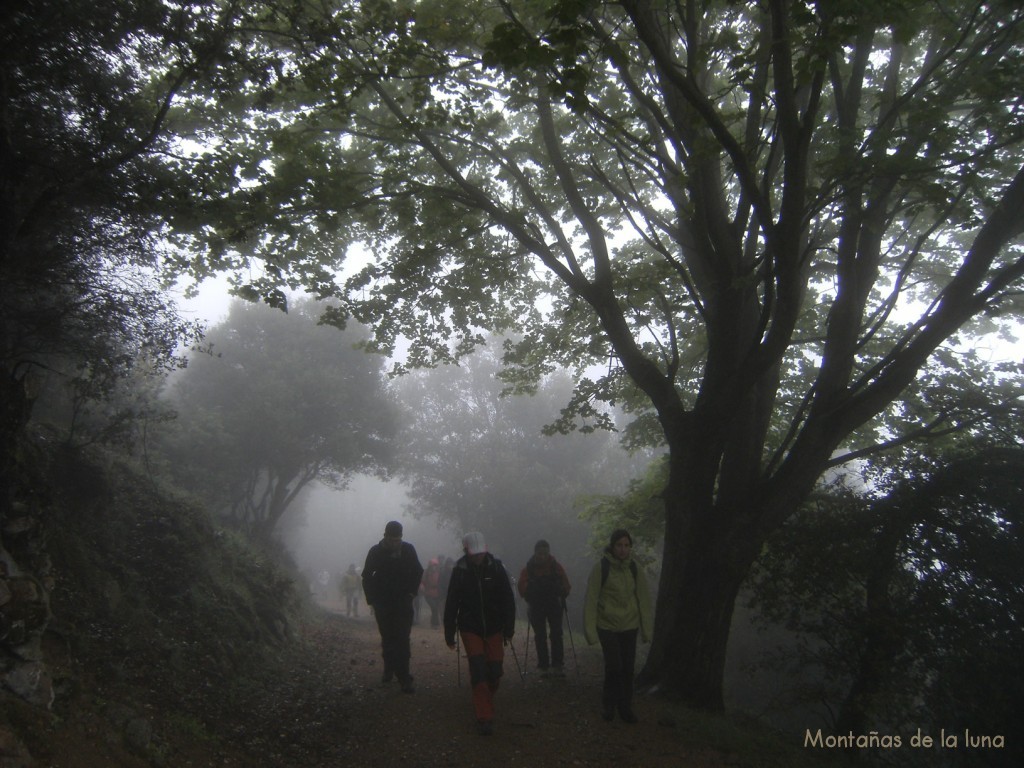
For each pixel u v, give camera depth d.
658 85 8.90
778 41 5.85
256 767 5.10
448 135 10.23
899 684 7.87
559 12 5.46
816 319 13.08
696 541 8.38
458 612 6.44
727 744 6.11
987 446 8.97
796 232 6.71
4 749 3.50
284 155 9.80
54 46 6.10
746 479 8.70
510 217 9.55
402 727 6.38
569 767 5.48
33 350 6.75
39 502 6.05
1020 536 7.79
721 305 8.61
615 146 8.94
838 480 9.66
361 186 10.80
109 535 8.25
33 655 4.34
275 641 9.66
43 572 5.67
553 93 5.92
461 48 8.85
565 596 8.81
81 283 6.81
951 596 7.91
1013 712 7.35
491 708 6.13
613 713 6.55
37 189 6.00
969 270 7.84
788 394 13.62
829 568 8.41
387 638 7.73
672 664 8.05
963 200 8.05
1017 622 7.61
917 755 7.99
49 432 8.91
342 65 8.07
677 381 14.32
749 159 7.97
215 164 7.70
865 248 9.25
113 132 6.58
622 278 11.14
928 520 8.26
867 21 5.84
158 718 5.19
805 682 8.99
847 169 7.09
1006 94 7.02
